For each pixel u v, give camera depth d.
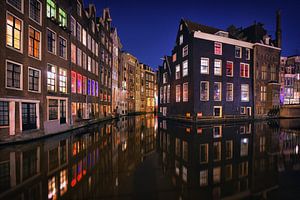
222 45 29.95
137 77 59.94
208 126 22.22
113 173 6.73
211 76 28.86
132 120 32.31
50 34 16.83
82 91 22.89
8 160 8.26
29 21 14.13
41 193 5.18
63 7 18.91
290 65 43.88
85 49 24.02
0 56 11.77
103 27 32.00
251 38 33.75
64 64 18.61
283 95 43.06
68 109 18.95
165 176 6.43
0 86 11.74
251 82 32.06
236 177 6.34
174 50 34.59
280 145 11.32
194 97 27.64
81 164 7.72
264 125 23.14
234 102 30.39
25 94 13.52
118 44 43.03
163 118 37.50
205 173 6.70
